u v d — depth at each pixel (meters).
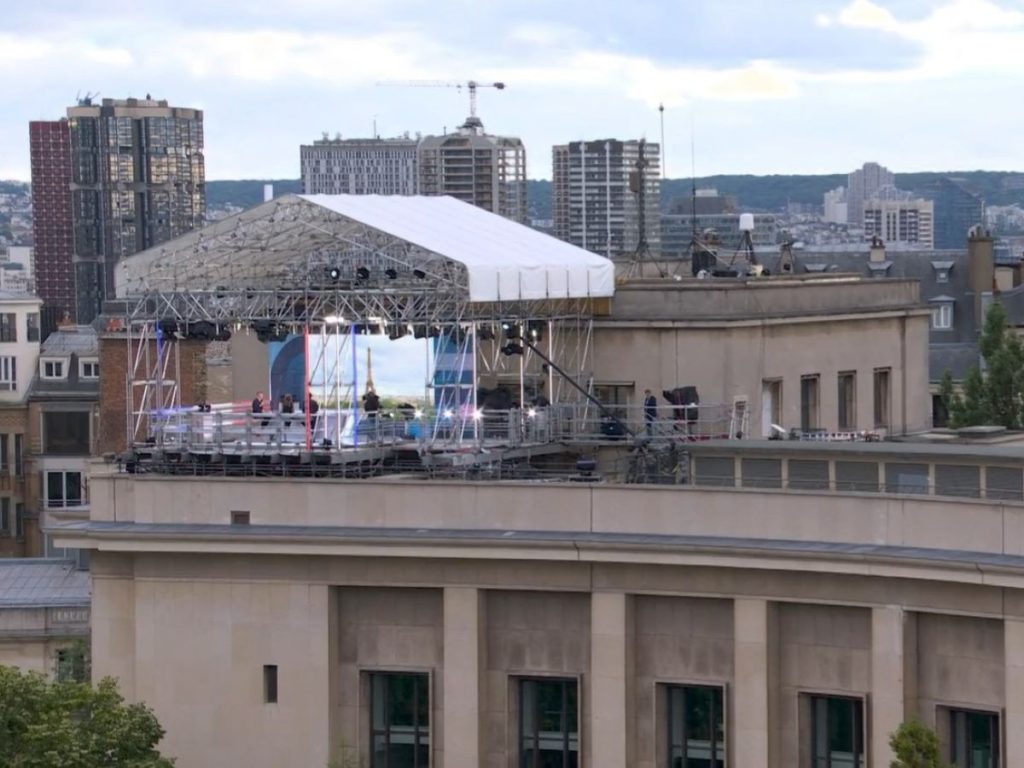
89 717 178.00
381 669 184.62
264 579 185.25
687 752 178.62
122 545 186.50
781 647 174.12
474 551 179.25
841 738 173.38
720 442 187.88
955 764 163.75
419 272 195.62
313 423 194.50
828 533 171.50
